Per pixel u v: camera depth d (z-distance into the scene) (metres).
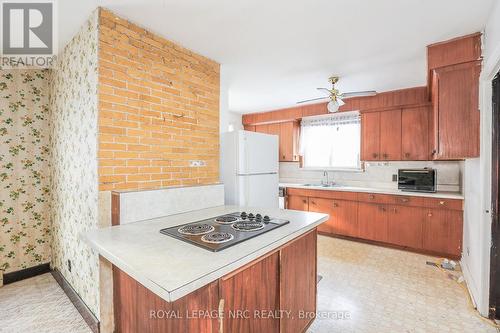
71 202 2.20
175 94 2.22
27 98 2.67
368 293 2.34
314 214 2.00
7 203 2.57
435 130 2.28
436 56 2.23
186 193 2.13
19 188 2.63
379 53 2.46
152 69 2.04
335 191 4.06
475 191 2.28
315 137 5.02
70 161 2.20
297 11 1.78
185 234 1.45
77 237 2.08
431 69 2.27
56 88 2.55
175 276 0.93
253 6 1.72
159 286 0.86
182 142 2.27
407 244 3.46
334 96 3.11
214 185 2.39
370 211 3.76
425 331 1.81
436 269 2.86
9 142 2.57
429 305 2.13
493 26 1.72
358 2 1.68
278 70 2.91
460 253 3.07
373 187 4.28
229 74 3.01
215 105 2.63
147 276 0.93
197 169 2.41
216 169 2.62
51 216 2.76
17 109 2.61
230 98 4.17
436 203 3.22
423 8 1.74
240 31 2.05
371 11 1.78
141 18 1.87
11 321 1.95
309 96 4.03
